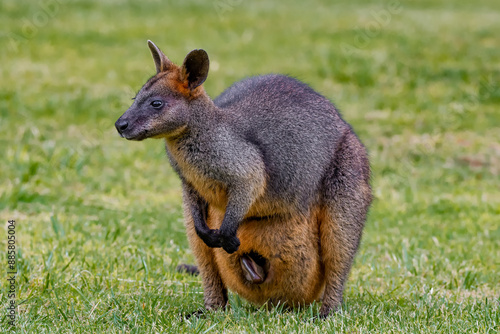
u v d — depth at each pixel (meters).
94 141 21.59
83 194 17.47
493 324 9.81
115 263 12.55
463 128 24.25
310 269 10.73
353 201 10.85
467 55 32.09
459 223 16.61
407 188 19.11
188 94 10.02
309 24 37.62
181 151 10.09
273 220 10.49
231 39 34.09
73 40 32.88
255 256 10.76
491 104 26.78
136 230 14.98
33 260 12.36
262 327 9.73
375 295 11.56
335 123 11.14
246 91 11.05
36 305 10.41
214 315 10.30
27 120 22.73
